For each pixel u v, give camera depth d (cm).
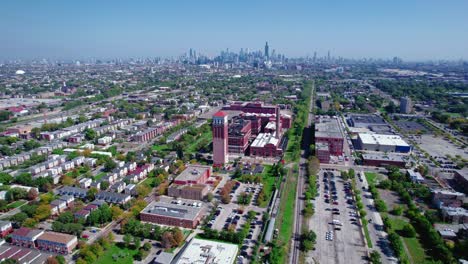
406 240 17462
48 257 15125
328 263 15588
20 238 16662
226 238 17350
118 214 19375
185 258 14988
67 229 17350
